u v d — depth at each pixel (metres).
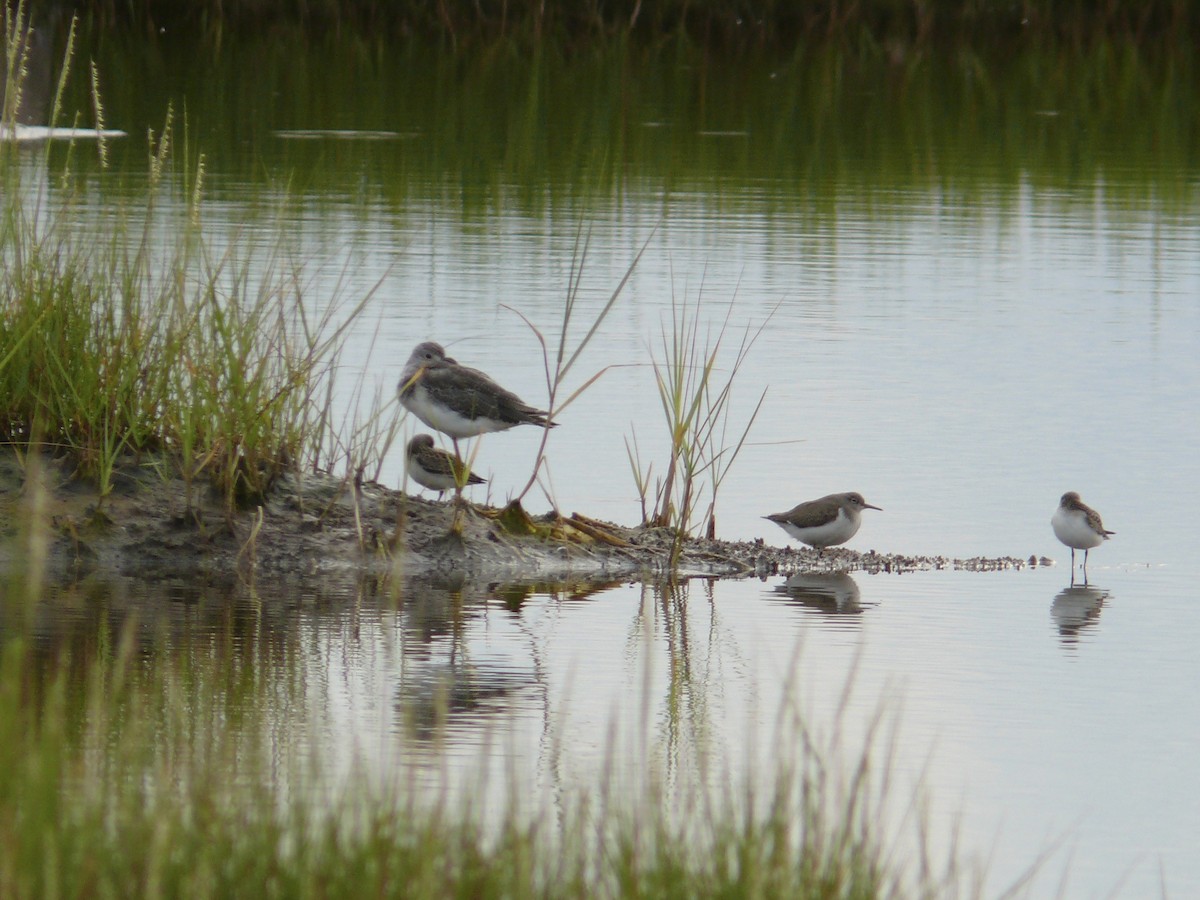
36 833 7.52
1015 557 15.77
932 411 19.95
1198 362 22.16
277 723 10.82
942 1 52.78
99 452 14.79
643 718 8.49
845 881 7.98
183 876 7.59
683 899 7.77
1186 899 8.93
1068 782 10.42
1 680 9.38
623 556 15.57
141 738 10.33
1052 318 24.42
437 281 25.09
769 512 16.94
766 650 12.88
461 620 13.49
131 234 25.27
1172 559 15.62
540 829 8.53
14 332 14.95
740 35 52.44
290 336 17.16
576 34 51.78
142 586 13.93
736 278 26.55
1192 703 11.81
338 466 16.34
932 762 10.70
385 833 8.02
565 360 21.23
